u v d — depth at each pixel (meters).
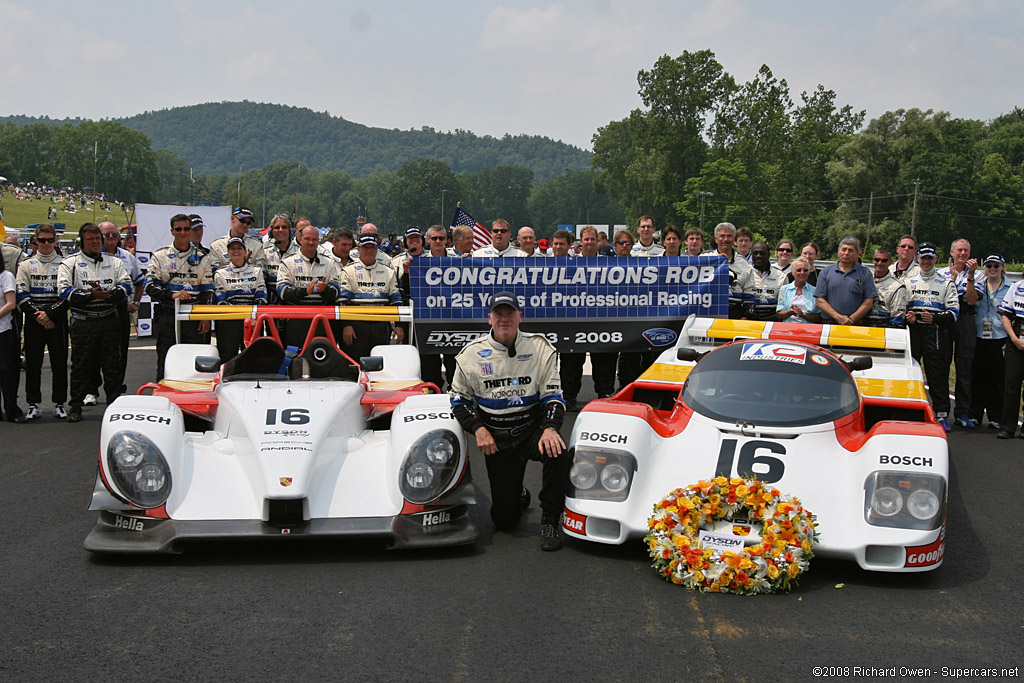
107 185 193.88
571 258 9.48
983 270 10.30
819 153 94.50
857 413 5.71
